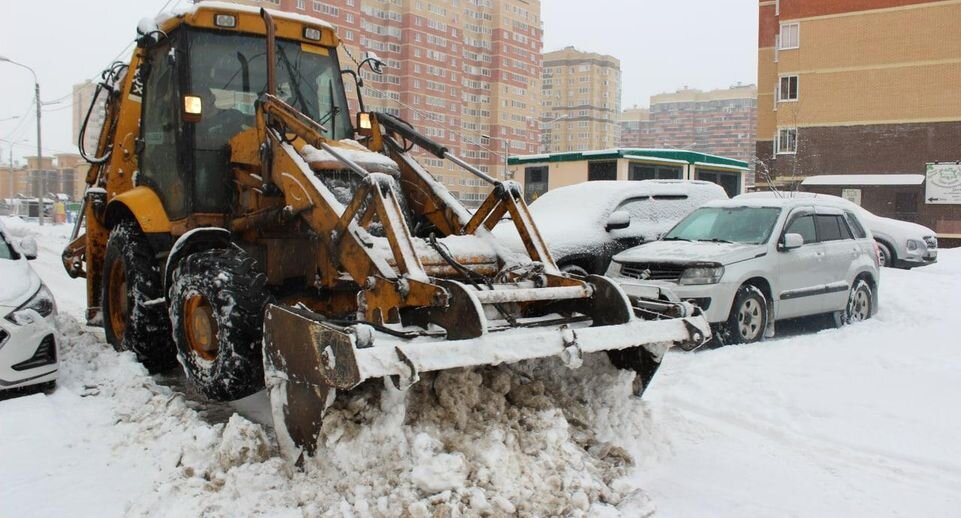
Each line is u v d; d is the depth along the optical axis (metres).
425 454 3.80
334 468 3.97
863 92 36.16
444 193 5.84
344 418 4.03
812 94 37.22
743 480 4.55
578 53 85.19
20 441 4.91
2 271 6.22
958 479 4.58
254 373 4.93
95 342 7.10
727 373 6.88
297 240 5.59
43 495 4.20
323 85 6.77
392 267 4.75
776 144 38.28
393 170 5.57
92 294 7.71
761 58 42.03
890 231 15.99
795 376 6.77
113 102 7.62
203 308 5.30
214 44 6.25
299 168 5.21
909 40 35.06
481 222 5.53
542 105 87.31
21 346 5.64
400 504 3.63
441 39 56.03
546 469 4.03
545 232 8.98
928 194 34.09
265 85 6.41
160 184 6.47
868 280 10.26
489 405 4.23
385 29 53.41
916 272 13.79
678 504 4.20
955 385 6.45
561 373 4.84
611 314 4.74
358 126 6.64
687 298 8.07
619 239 9.41
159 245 6.20
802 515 4.09
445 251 5.04
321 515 3.71
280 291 5.69
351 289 5.26
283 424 4.21
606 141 87.31
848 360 7.34
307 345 3.93
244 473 4.08
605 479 4.30
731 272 8.15
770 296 8.64
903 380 6.61
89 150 8.59
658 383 6.66
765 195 14.49
